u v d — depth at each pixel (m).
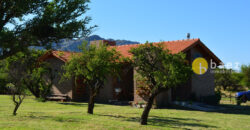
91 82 15.88
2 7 8.69
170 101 21.62
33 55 19.61
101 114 15.70
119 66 15.48
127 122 12.70
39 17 9.18
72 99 24.41
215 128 12.25
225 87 45.47
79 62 15.41
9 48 8.83
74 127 10.70
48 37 9.45
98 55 14.98
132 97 24.25
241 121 15.10
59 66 25.44
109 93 24.12
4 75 15.04
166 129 11.12
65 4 9.45
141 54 12.59
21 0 8.47
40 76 23.17
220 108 21.97
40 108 18.36
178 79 11.64
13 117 13.15
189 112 18.42
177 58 11.97
